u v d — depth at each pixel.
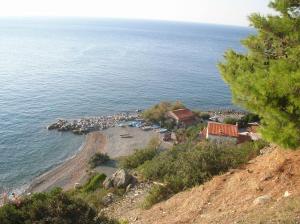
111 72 128.25
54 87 100.38
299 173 12.20
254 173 13.96
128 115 78.81
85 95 94.31
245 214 11.20
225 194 13.71
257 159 16.17
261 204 11.47
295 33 11.80
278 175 12.75
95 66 139.12
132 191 20.44
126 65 147.00
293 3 11.98
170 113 72.88
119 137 64.25
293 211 10.18
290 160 13.14
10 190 44.62
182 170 18.23
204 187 15.11
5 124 68.69
